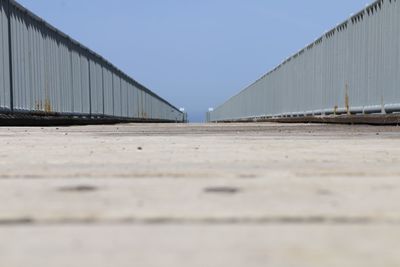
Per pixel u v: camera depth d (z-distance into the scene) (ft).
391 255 3.59
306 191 6.52
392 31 43.60
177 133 30.63
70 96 85.92
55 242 4.00
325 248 3.78
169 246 3.86
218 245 3.89
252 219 4.81
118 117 134.62
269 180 7.59
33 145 17.26
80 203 5.67
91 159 11.60
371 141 19.47
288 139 21.54
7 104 53.31
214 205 5.51
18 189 6.76
